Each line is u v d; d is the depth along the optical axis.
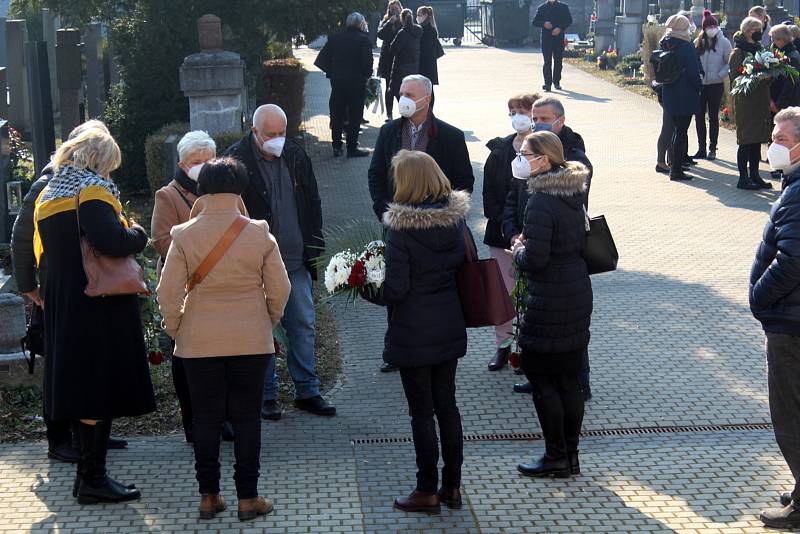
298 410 6.46
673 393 6.58
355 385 6.88
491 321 5.11
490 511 5.08
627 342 7.48
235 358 4.88
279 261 4.91
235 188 4.84
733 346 7.38
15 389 6.57
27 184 11.66
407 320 5.00
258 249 4.85
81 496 5.13
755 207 11.47
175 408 6.43
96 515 5.02
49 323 5.08
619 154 14.57
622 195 12.16
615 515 5.00
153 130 13.23
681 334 7.62
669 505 5.09
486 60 28.09
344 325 8.05
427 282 5.01
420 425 5.05
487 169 6.80
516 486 5.34
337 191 12.51
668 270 9.21
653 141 15.48
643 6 28.44
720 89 13.76
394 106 19.36
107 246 4.90
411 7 33.88
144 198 12.82
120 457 5.71
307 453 5.79
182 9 13.52
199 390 4.90
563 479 5.41
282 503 5.14
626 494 5.22
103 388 5.00
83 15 15.24
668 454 5.69
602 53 25.91
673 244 10.05
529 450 5.83
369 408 6.49
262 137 6.13
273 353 5.00
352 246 6.04
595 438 5.95
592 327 7.80
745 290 8.61
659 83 12.70
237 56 11.00
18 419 6.23
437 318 5.00
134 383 5.10
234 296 4.86
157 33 13.41
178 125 11.70
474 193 12.20
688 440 5.89
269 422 6.27
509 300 5.12
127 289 4.98
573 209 5.22
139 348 5.15
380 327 7.99
